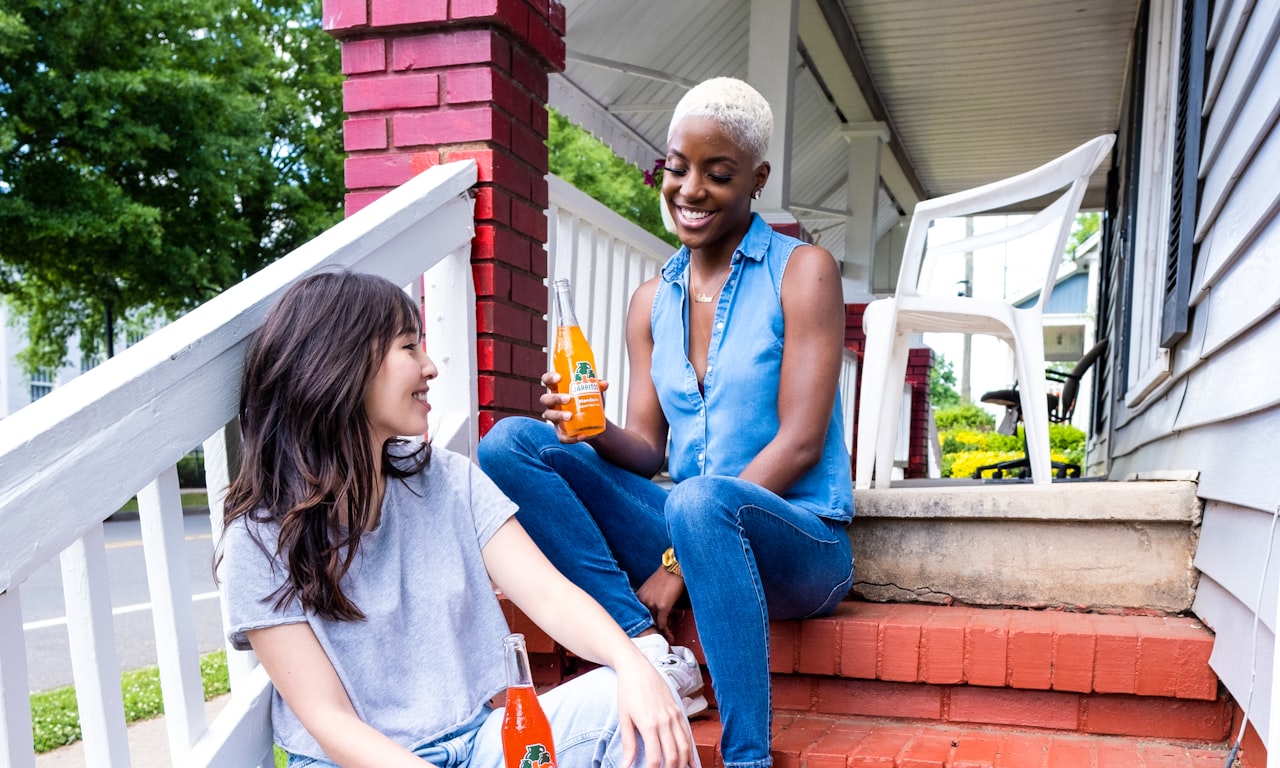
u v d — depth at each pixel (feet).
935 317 9.84
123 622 18.58
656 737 4.52
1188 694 6.04
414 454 5.40
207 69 48.91
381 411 4.97
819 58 22.52
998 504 7.21
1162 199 11.50
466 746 4.88
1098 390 27.35
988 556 7.33
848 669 6.61
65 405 4.36
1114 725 6.25
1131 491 6.93
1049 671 6.26
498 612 5.31
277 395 4.81
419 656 4.99
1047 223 9.84
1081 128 30.19
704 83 6.50
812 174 33.40
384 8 8.32
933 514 7.36
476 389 8.20
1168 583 6.95
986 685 6.39
